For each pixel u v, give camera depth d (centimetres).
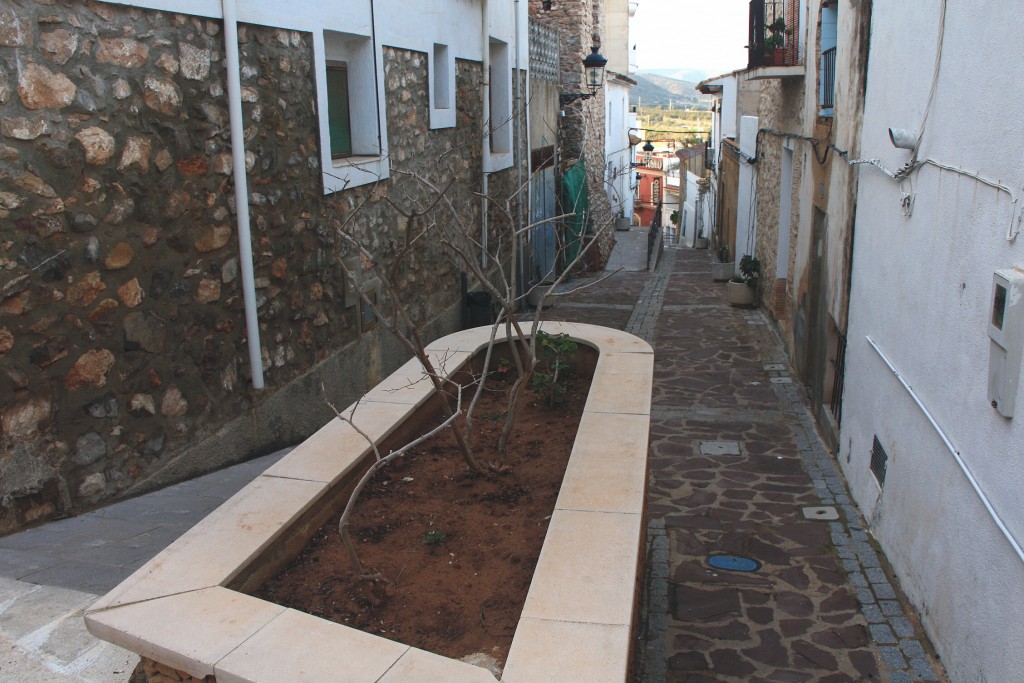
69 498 430
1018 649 316
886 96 552
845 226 682
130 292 458
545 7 1677
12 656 298
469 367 506
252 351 562
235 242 543
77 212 420
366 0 710
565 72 1739
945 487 411
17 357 394
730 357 1043
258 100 561
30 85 389
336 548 319
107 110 434
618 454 355
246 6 539
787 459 704
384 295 784
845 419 664
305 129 623
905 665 415
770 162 1225
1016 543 319
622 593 255
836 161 731
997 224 348
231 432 552
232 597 255
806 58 922
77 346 427
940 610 414
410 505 354
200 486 495
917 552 456
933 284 438
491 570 304
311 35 622
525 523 336
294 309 621
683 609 473
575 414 461
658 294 1495
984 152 364
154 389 481
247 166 552
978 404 366
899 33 520
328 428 390
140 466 474
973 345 375
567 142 1728
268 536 292
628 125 2920
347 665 225
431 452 409
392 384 452
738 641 439
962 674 380
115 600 254
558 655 227
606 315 1312
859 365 618
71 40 410
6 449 394
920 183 466
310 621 244
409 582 296
